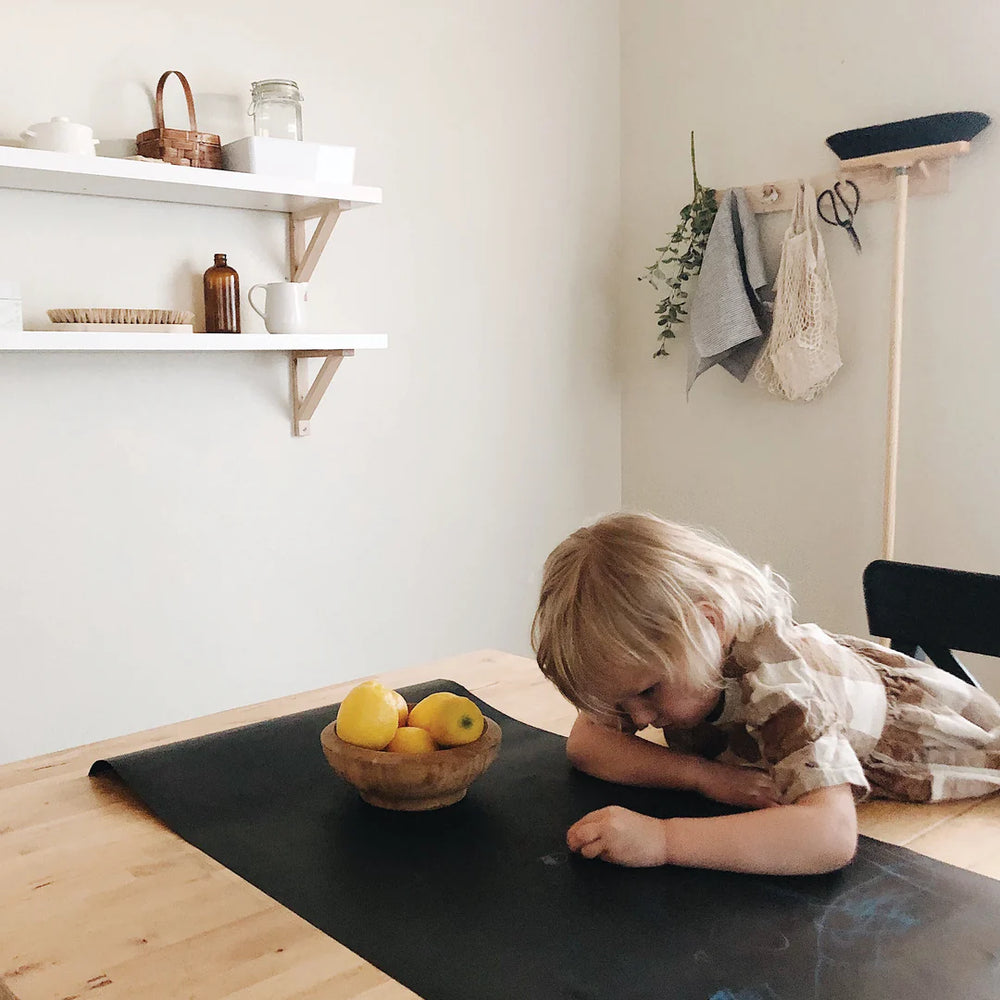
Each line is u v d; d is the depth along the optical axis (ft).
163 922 2.61
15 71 6.40
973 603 4.39
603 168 9.91
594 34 9.70
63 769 3.77
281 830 3.16
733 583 3.41
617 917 2.61
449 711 3.32
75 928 2.58
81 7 6.63
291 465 7.98
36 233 6.58
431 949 2.46
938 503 7.86
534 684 4.66
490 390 9.22
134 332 6.35
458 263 8.86
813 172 8.41
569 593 3.29
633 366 10.17
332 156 7.05
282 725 4.09
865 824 3.25
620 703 3.34
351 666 8.52
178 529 7.42
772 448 9.00
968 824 3.25
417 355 8.66
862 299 8.18
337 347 7.23
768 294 8.70
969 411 7.60
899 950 2.43
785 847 2.84
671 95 9.48
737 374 8.89
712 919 2.60
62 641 6.95
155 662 7.39
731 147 9.02
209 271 7.07
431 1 8.44
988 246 7.38
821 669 3.55
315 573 8.21
